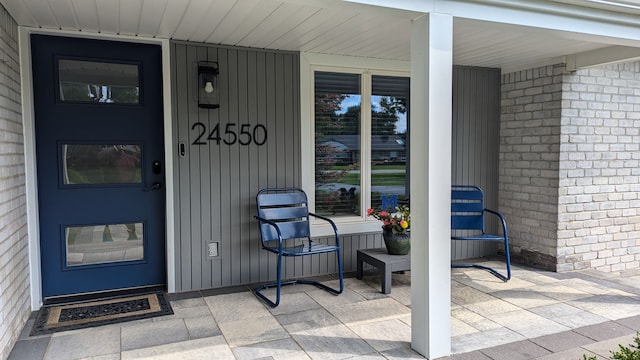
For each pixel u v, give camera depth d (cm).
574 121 434
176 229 371
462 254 493
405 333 292
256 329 298
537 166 454
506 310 333
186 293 371
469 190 457
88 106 353
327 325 304
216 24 318
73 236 356
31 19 301
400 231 390
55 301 346
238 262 395
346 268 439
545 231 447
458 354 262
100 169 361
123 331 293
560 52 408
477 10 253
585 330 296
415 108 256
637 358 179
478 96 486
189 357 258
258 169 398
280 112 404
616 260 467
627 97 460
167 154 364
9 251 269
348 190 443
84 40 348
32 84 330
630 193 470
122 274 373
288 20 309
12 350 265
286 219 409
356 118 441
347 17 302
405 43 378
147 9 284
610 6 273
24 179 316
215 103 372
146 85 368
